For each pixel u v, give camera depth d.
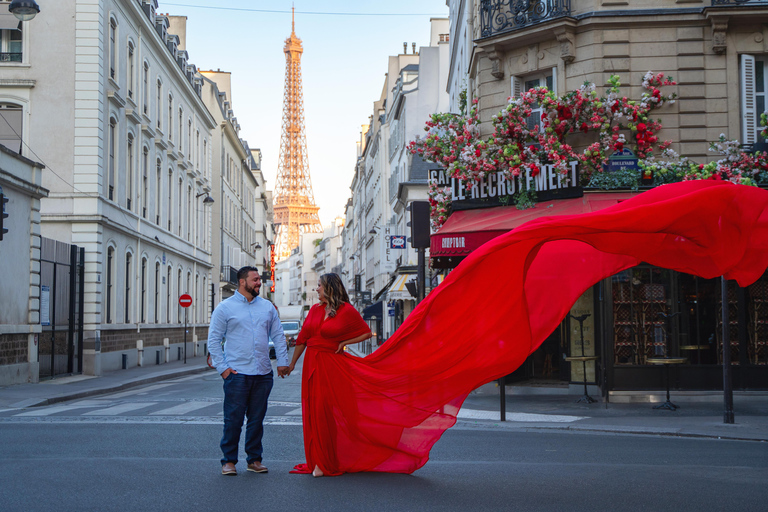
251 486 6.64
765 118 15.98
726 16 16.58
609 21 16.89
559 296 7.51
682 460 8.42
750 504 6.11
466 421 12.47
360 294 71.38
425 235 14.05
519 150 17.23
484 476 7.28
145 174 34.12
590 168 16.53
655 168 16.16
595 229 6.90
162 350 36.44
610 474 7.45
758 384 15.88
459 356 7.34
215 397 17.14
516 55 18.34
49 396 17.08
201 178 47.50
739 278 7.43
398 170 49.97
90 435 10.24
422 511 5.76
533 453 8.90
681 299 16.06
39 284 21.67
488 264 7.23
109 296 28.61
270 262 120.88
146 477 7.05
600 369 16.34
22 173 20.73
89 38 26.56
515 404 15.14
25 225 21.00
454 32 30.61
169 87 38.75
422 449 7.30
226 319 7.30
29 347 21.03
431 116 19.22
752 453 9.02
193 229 45.62
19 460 8.05
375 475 7.22
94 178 26.31
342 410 7.24
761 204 7.20
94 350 25.44
